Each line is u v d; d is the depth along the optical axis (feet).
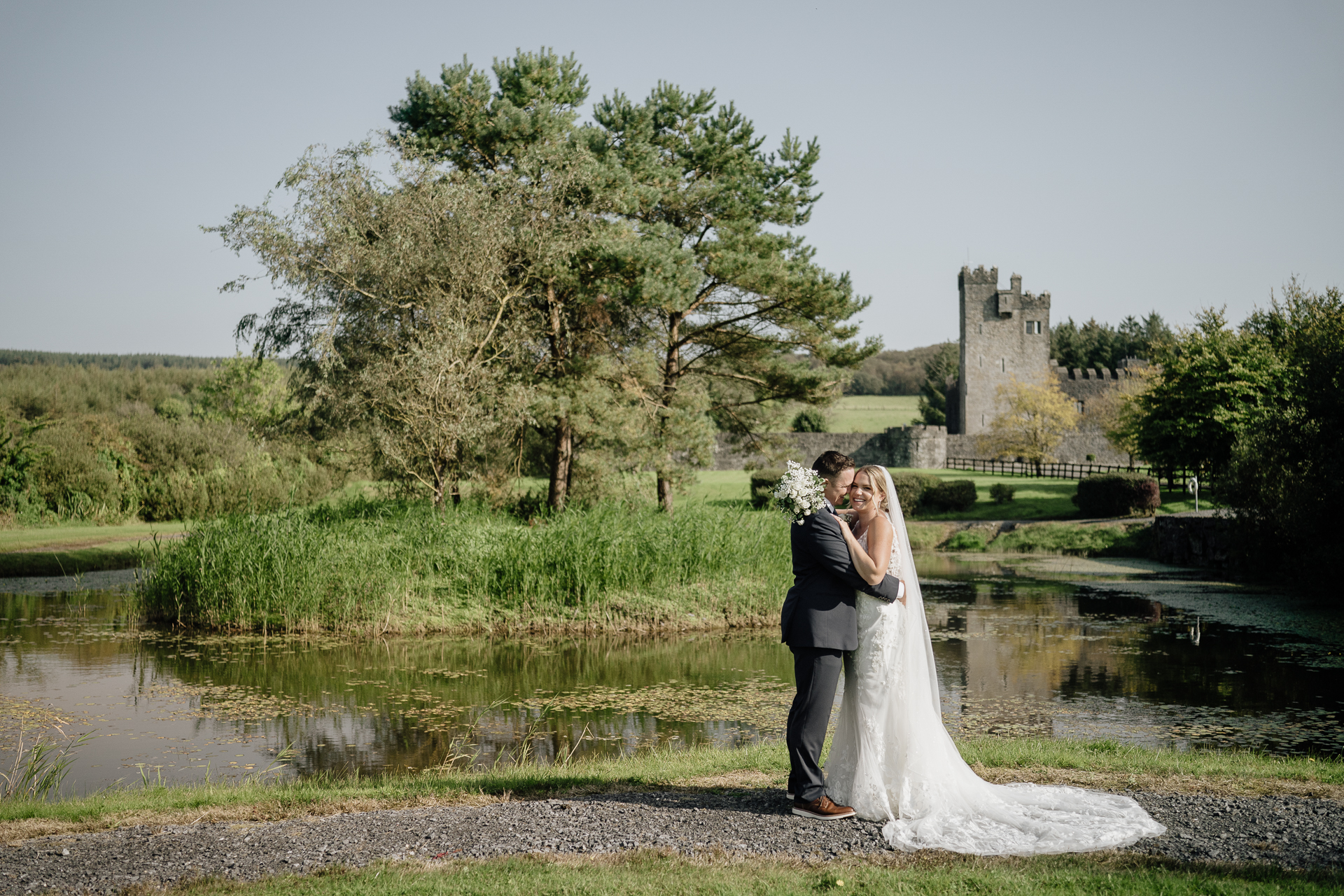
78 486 93.71
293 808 16.12
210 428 116.88
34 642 44.75
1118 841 13.55
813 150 83.66
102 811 16.17
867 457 208.03
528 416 64.80
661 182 76.07
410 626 48.52
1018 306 237.04
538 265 65.62
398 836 14.28
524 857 13.15
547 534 53.31
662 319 77.97
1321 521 58.34
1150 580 74.49
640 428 70.79
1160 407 116.37
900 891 11.56
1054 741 24.12
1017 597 65.21
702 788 17.11
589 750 27.43
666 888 11.68
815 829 14.43
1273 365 106.63
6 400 174.19
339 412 64.59
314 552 49.16
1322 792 16.58
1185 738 28.30
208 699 34.12
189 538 51.88
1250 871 12.21
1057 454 226.38
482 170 71.56
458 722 31.14
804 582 15.35
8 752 26.55
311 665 40.70
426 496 63.10
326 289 63.10
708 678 39.09
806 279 74.13
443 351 58.23
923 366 417.49
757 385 86.89
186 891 11.98
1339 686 36.60
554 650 45.34
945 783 15.01
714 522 57.26
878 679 15.16
